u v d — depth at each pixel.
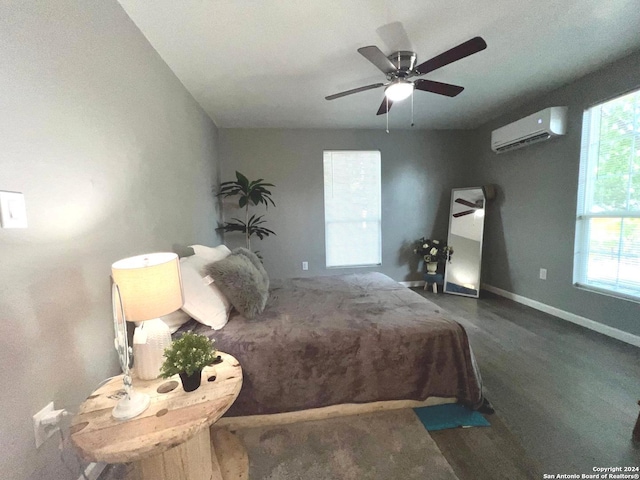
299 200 4.32
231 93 2.90
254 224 4.25
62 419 1.09
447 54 1.83
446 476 1.30
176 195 2.42
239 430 1.60
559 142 3.08
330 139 4.31
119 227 1.54
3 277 0.88
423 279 4.64
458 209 4.28
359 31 1.98
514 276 3.78
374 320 1.83
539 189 3.36
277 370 1.59
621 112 2.54
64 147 1.15
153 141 1.99
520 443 1.48
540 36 2.12
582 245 2.94
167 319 1.69
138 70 1.80
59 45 1.13
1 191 0.88
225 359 1.35
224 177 4.16
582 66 2.58
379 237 4.54
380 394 1.67
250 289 1.91
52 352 1.07
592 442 1.47
